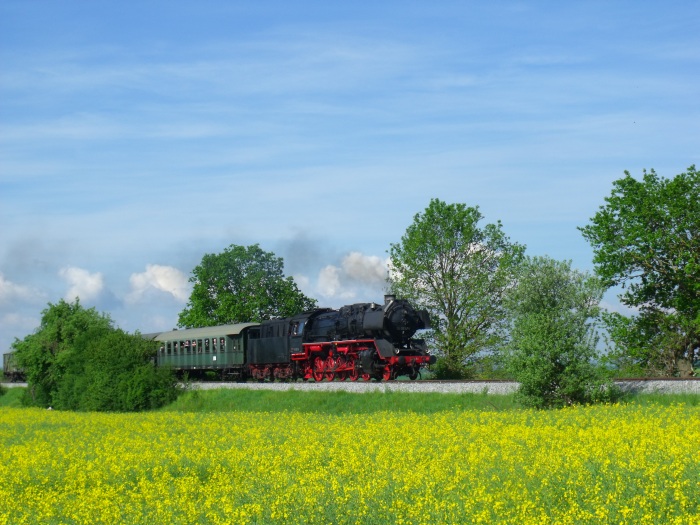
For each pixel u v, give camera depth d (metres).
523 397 32.16
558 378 31.81
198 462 20.14
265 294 77.38
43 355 59.59
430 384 37.09
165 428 31.27
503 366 34.19
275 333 50.66
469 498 13.57
